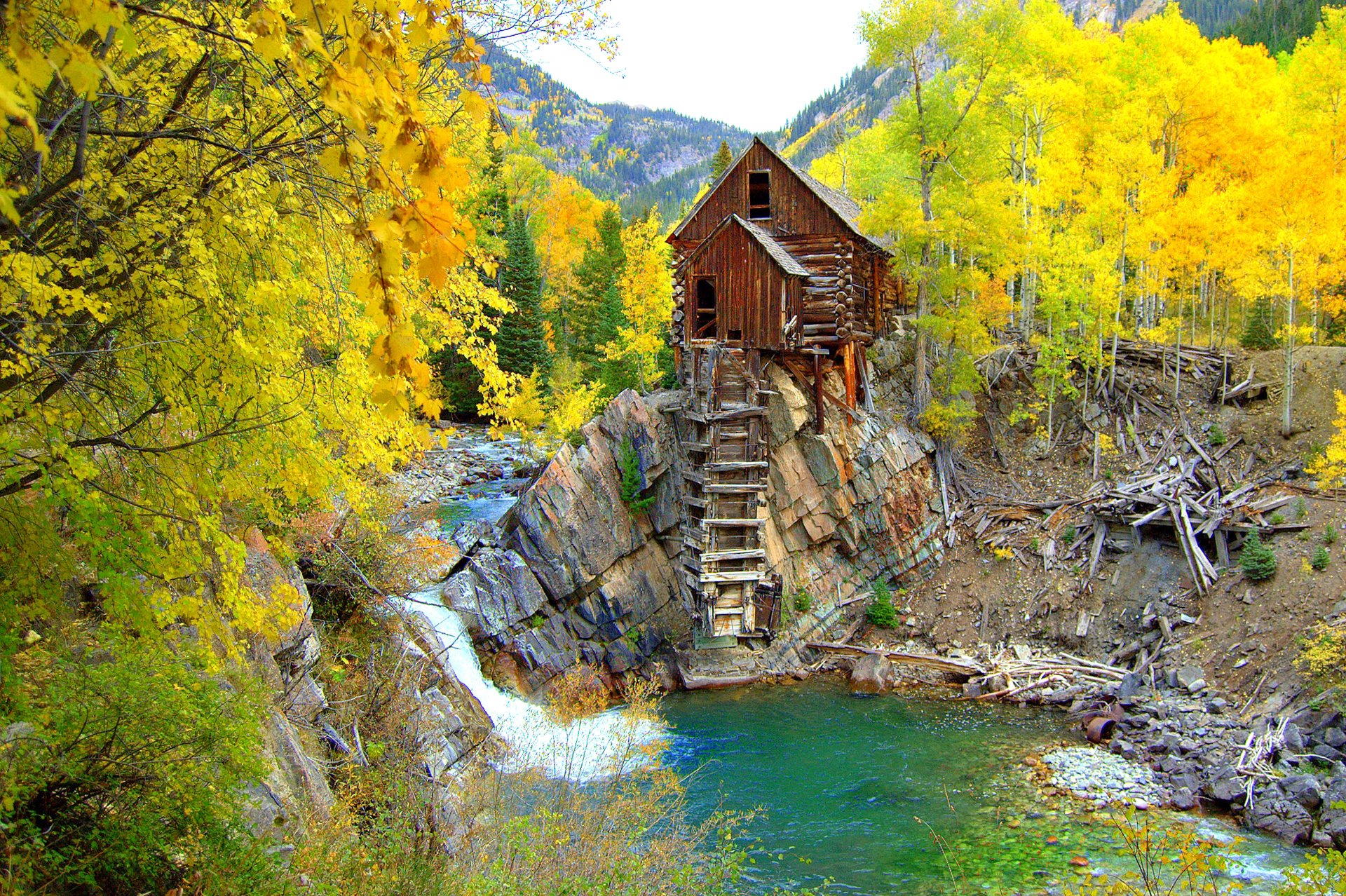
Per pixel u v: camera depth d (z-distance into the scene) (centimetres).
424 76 509
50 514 657
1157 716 2017
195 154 596
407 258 716
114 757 611
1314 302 3161
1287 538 2248
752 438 2609
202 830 656
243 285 640
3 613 545
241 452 638
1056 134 3659
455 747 1451
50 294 479
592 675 2228
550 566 2525
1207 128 3456
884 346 3288
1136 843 863
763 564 2564
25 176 493
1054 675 2350
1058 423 3141
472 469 3562
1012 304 3547
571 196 6775
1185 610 2319
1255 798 1623
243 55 476
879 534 2814
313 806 948
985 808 1677
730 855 1091
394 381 286
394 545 1659
